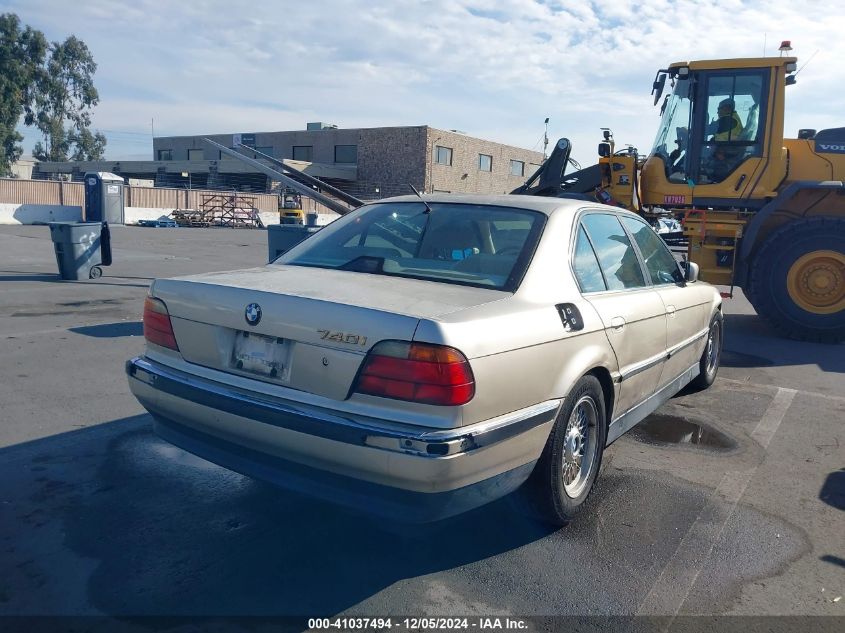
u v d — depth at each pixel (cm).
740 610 317
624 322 426
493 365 314
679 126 1088
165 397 365
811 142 1060
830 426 589
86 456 464
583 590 329
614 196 1127
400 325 302
